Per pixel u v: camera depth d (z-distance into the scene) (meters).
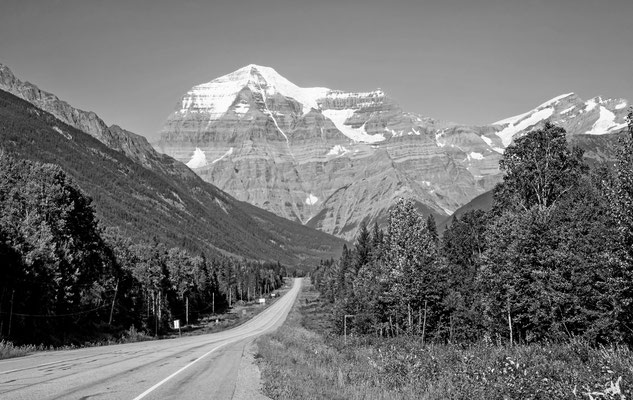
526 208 43.81
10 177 53.12
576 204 36.47
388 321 58.62
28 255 43.28
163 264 96.25
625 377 12.09
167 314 98.62
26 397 11.70
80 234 59.72
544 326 35.31
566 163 45.97
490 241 41.84
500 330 40.75
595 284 30.19
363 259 102.00
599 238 31.55
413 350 23.42
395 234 53.72
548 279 33.81
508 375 13.68
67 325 55.44
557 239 34.84
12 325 44.44
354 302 61.91
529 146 46.53
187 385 14.98
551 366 15.67
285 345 37.56
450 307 52.00
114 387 13.86
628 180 25.52
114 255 73.75
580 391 11.41
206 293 144.12
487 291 42.91
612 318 28.55
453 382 15.48
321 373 18.69
